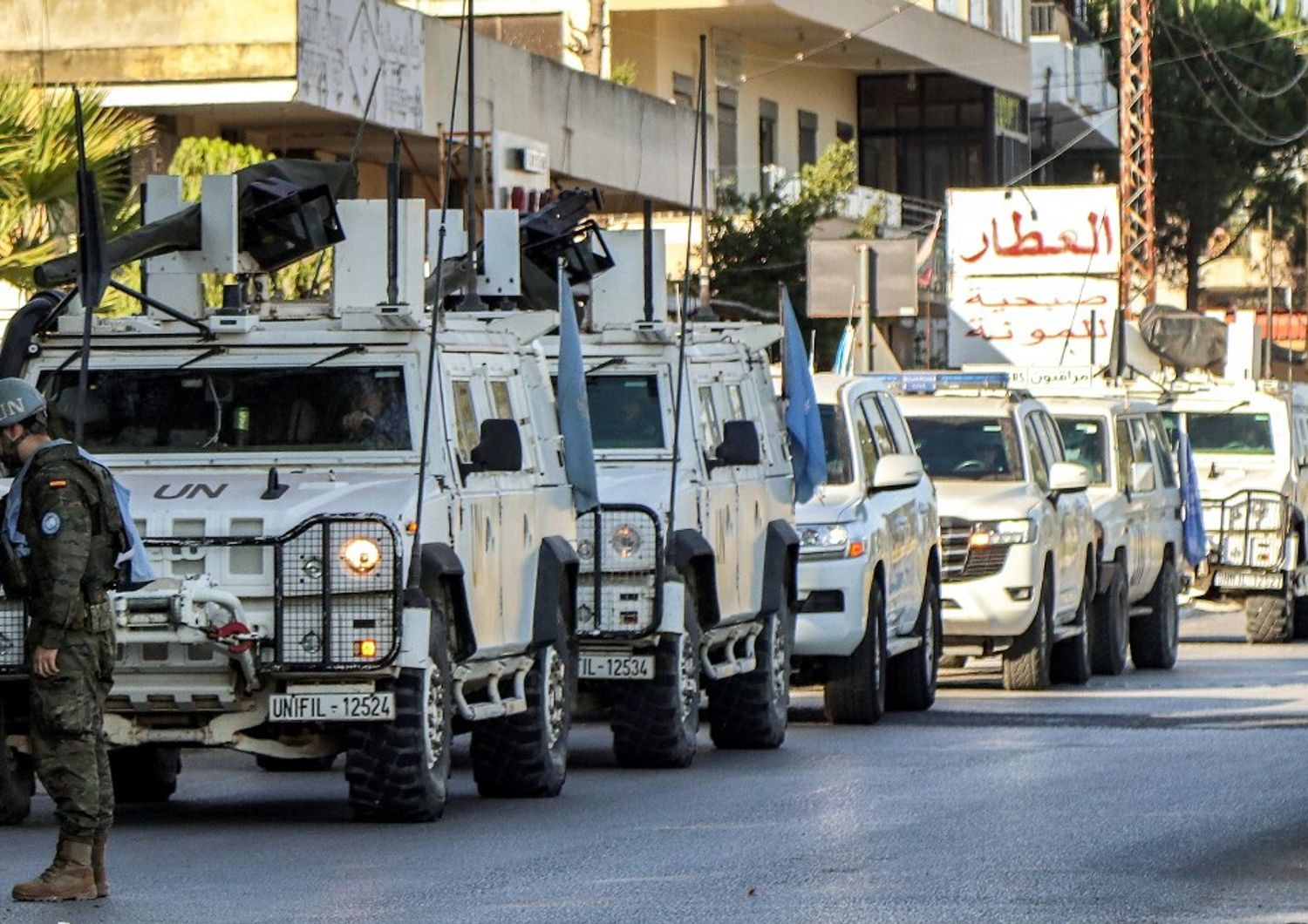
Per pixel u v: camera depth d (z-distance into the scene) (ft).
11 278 156.66
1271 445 236.84
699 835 98.02
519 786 110.63
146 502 96.73
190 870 87.97
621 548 119.65
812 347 163.02
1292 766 123.24
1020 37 484.33
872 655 150.00
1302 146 617.21
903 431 168.96
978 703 167.22
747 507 134.21
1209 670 206.39
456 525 101.86
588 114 292.40
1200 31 605.73
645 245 140.77
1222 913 79.87
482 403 109.19
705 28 383.65
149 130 219.20
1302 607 244.22
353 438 103.30
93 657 80.79
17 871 87.25
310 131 244.63
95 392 105.09
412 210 109.29
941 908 80.53
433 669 98.32
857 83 462.19
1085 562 188.65
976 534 173.27
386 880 85.81
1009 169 476.95
